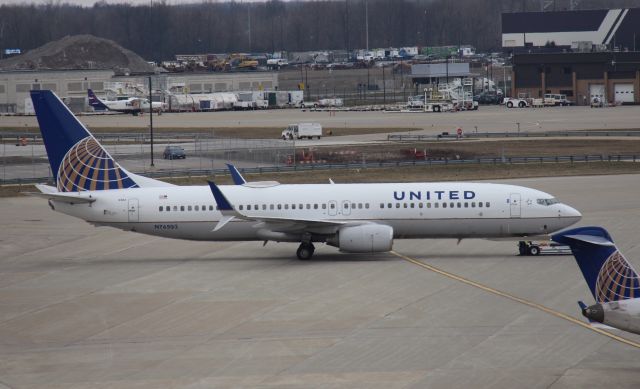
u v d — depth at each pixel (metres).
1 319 188.12
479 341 163.25
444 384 141.25
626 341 161.38
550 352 156.00
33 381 148.38
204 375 148.62
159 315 187.75
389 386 141.00
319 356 157.00
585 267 138.50
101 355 161.62
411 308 187.25
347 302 193.50
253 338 168.88
